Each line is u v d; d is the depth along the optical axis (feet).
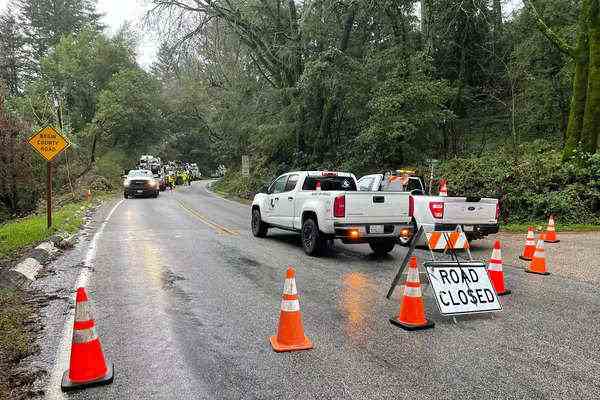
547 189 48.03
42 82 144.25
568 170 47.91
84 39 159.43
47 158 42.34
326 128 87.10
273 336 15.53
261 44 91.40
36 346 14.75
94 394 11.67
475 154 69.05
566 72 64.34
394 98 62.54
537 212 47.80
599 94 47.83
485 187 51.96
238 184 117.29
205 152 272.72
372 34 84.79
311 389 11.90
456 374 12.77
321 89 82.28
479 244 36.73
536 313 18.34
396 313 18.20
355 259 30.09
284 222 35.17
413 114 65.46
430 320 17.47
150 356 13.97
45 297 20.44
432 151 75.77
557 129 72.95
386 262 29.07
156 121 161.17
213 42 90.94
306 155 92.43
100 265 27.45
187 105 190.19
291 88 86.53
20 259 27.86
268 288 22.12
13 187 76.18
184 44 87.30
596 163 46.21
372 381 12.35
